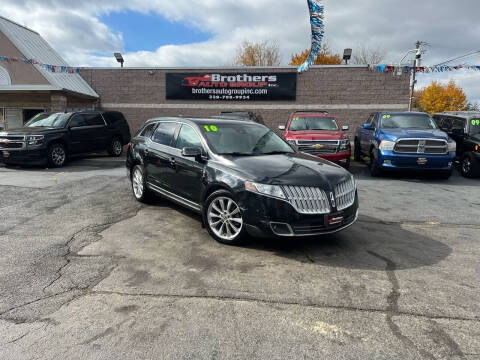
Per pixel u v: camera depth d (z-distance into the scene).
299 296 3.28
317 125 10.89
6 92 16.30
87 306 3.06
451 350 2.53
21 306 3.04
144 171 6.35
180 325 2.80
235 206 4.53
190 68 18.47
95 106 19.05
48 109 16.69
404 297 3.28
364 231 5.23
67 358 2.41
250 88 18.23
